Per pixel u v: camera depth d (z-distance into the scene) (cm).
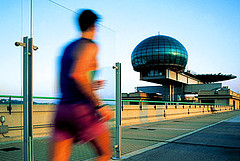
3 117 632
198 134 901
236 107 8625
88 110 239
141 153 532
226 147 617
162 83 7306
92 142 256
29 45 224
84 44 239
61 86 228
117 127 468
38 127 578
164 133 933
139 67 6625
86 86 235
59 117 229
